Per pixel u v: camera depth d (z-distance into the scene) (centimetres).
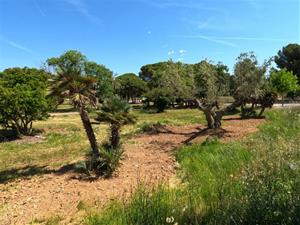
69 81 1022
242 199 526
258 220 476
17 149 1653
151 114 3625
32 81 2105
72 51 5006
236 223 480
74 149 1530
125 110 1086
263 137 1159
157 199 586
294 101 5659
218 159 928
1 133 2112
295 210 466
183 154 1134
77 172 1055
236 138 1388
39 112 2102
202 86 1814
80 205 771
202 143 1298
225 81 1862
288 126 1509
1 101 1975
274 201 492
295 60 6769
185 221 534
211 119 1731
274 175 596
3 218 744
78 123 2692
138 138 1612
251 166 691
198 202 590
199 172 855
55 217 722
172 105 4750
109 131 1153
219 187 623
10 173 1149
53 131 2258
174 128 1878
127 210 584
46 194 881
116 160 1012
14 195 897
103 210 691
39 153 1498
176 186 830
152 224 530
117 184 916
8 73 2148
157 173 990
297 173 600
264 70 1853
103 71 5506
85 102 1026
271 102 2206
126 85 6531
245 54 1861
